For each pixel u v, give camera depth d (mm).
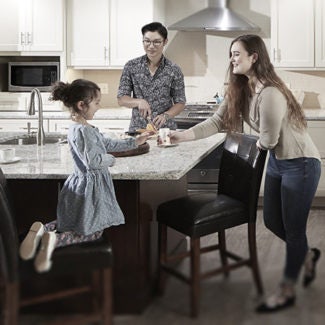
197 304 2412
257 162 2605
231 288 2605
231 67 2627
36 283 2465
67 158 2754
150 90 4020
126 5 5188
